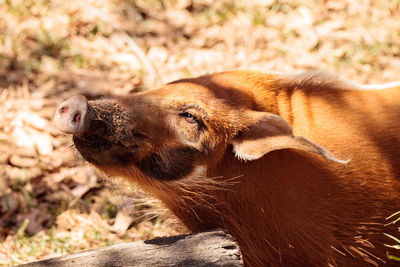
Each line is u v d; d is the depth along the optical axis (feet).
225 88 25.91
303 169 25.54
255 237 26.05
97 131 23.80
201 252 22.24
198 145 25.00
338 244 26.03
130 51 52.90
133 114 24.43
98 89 48.21
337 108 27.02
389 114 27.20
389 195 26.27
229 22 56.24
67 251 35.40
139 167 25.16
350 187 25.85
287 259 26.14
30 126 44.21
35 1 56.03
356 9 57.26
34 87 48.21
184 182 25.44
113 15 55.98
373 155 26.32
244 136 24.88
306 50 53.16
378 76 49.96
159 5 57.77
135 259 21.86
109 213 38.32
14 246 35.55
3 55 50.70
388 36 54.24
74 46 52.44
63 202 38.68
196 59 52.21
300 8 57.21
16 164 41.16
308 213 25.52
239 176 25.52
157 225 36.81
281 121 24.39
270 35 54.80
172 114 24.90
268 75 27.61
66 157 41.86
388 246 25.82
